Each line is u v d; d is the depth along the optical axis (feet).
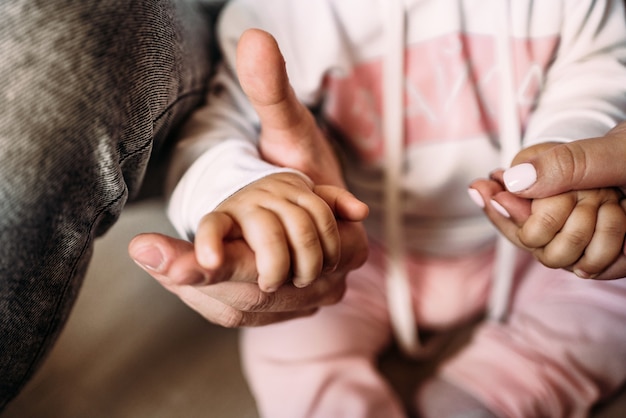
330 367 1.72
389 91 1.67
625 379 1.72
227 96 1.68
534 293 1.87
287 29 1.65
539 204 1.28
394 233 1.80
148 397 1.88
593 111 1.48
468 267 1.95
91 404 1.87
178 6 1.46
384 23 1.61
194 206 1.37
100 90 1.10
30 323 1.25
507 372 1.72
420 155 1.76
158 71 1.22
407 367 1.93
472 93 1.67
